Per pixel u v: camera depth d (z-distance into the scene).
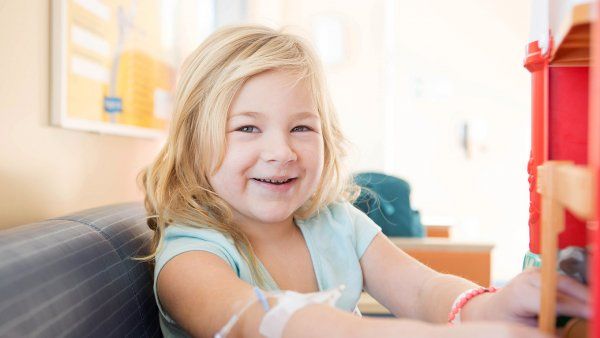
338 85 3.35
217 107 0.79
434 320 0.73
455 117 3.28
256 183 0.80
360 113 3.34
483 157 3.26
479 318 0.60
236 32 0.87
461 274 1.52
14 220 0.91
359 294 0.88
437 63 3.29
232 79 0.79
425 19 3.29
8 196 0.89
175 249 0.73
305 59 0.84
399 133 3.32
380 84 3.32
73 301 0.56
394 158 3.33
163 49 1.70
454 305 0.66
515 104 3.24
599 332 0.29
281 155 0.77
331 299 0.50
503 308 0.55
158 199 0.86
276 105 0.79
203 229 0.79
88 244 0.68
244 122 0.79
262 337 0.50
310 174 0.82
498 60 3.24
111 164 1.34
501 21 3.23
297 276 0.84
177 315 0.66
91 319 0.58
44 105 1.02
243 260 0.77
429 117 3.30
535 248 0.59
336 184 0.98
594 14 0.30
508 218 3.25
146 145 1.60
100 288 0.64
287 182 0.81
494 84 3.25
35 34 0.98
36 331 0.48
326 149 0.93
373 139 3.33
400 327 0.42
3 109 0.88
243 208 0.81
